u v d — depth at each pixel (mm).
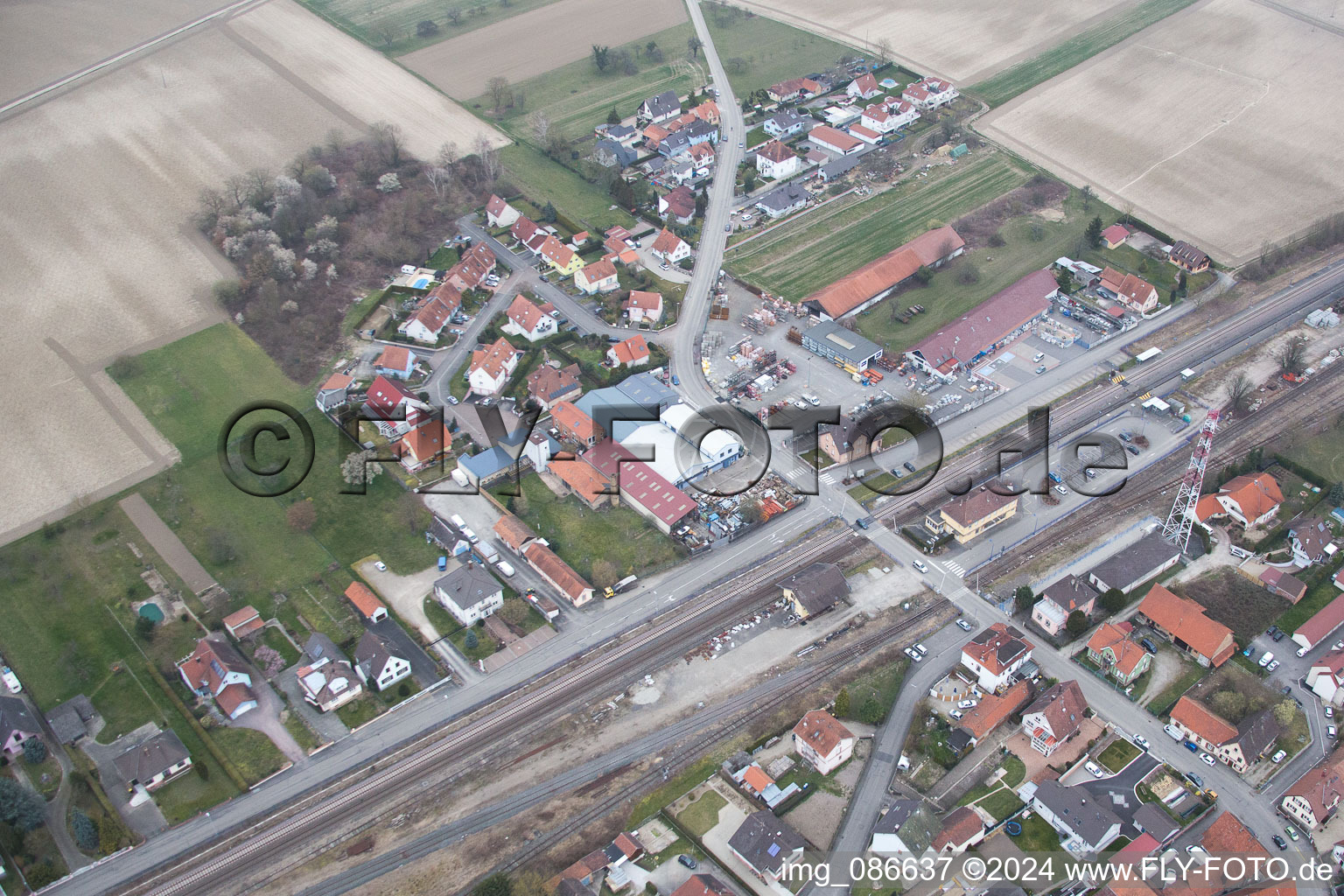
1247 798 125375
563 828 124438
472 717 138000
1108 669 140375
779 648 145625
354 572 158375
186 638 148250
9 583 156625
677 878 118688
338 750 134375
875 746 132500
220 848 123750
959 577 155500
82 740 135750
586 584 153750
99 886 120250
